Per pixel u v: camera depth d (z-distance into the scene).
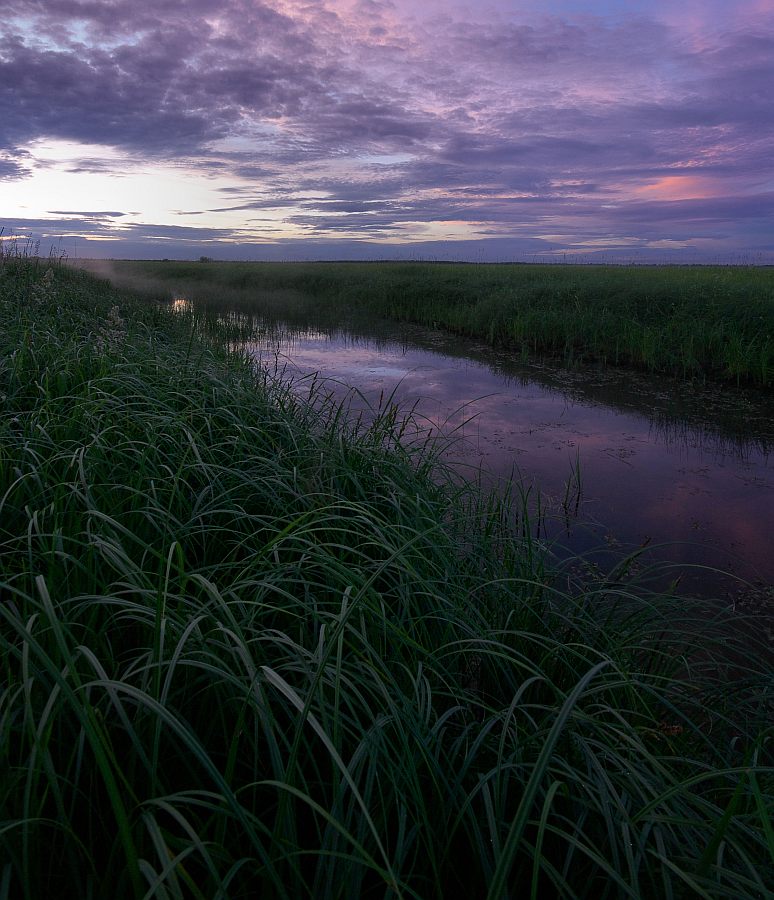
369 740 1.69
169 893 1.39
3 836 1.39
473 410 9.24
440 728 1.96
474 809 1.84
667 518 5.60
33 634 1.92
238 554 3.10
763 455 7.42
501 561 3.61
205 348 7.69
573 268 32.06
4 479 3.06
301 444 4.46
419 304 21.70
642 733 2.26
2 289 8.15
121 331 6.69
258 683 1.65
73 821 1.66
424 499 3.76
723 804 2.12
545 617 3.15
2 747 1.48
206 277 36.00
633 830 1.60
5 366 4.89
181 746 1.83
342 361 13.27
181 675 2.00
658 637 3.26
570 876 1.74
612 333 13.71
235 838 1.64
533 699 2.47
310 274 32.84
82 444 3.60
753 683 2.74
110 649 2.05
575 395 10.34
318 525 3.16
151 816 1.30
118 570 2.28
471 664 2.79
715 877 1.58
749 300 13.11
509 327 16.12
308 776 1.91
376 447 4.55
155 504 2.90
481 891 1.68
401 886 1.47
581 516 5.59
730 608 3.21
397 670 2.26
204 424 4.45
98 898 1.41
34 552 2.47
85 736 1.72
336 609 2.55
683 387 10.88
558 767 1.94
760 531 5.38
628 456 7.29
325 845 1.49
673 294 14.79
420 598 2.89
